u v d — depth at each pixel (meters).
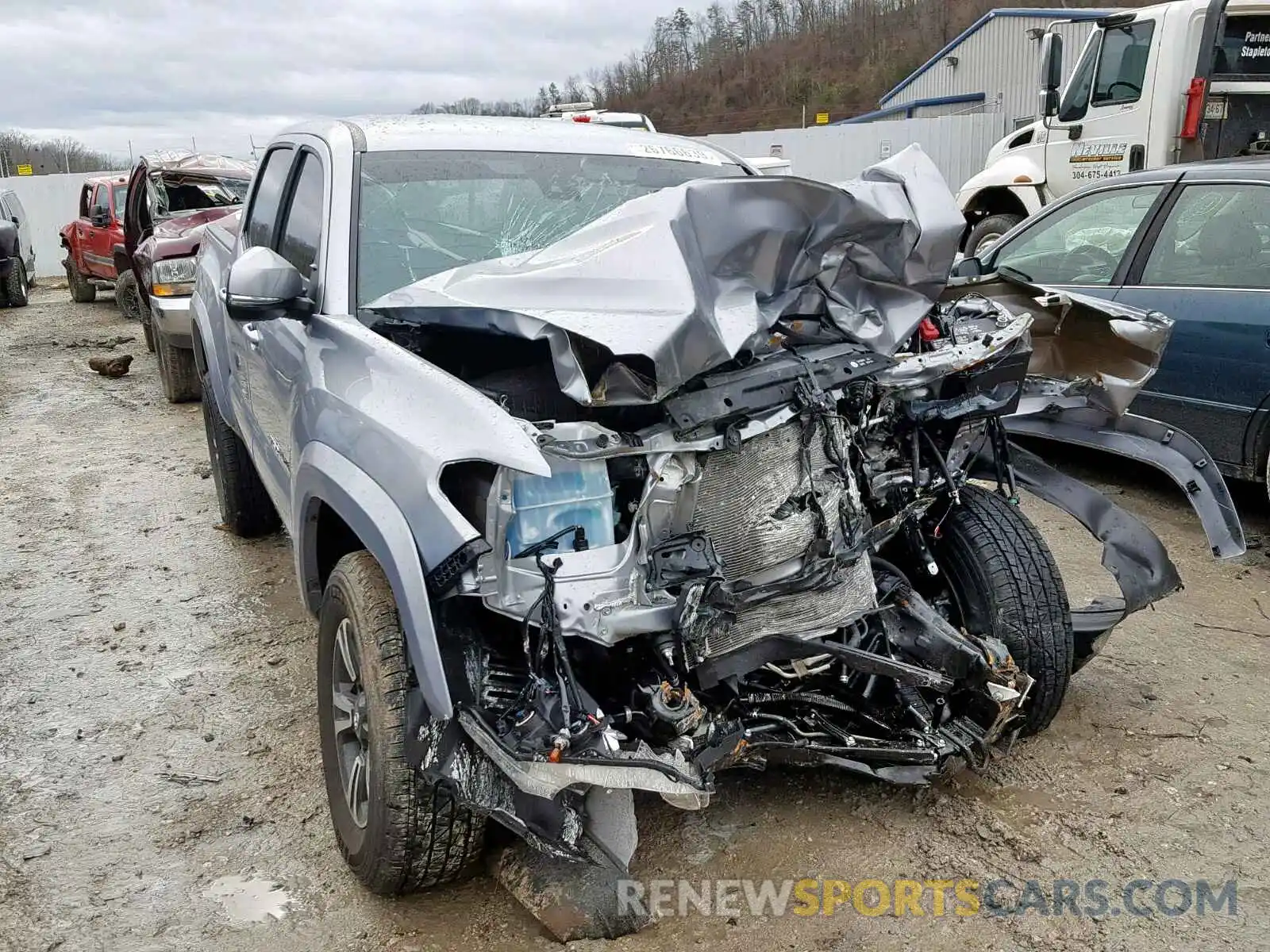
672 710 2.49
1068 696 3.80
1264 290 5.07
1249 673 3.97
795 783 3.32
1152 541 3.50
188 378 8.95
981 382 3.21
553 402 2.86
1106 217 6.03
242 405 4.48
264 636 4.48
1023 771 3.36
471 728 2.36
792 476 2.76
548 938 2.68
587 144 4.05
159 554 5.50
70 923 2.76
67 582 5.16
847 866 2.93
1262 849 2.96
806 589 2.79
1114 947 2.61
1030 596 3.28
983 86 26.53
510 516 2.39
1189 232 5.50
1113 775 3.32
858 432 3.04
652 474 2.51
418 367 2.73
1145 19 8.97
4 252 17.16
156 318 8.58
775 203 2.74
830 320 3.06
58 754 3.59
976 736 3.10
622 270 2.62
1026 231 6.53
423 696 2.42
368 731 2.64
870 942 2.64
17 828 3.18
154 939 2.70
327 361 3.07
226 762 3.53
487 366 3.13
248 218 4.97
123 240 14.65
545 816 2.41
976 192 10.63
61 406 9.33
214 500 6.39
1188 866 2.90
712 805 3.21
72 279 17.72
